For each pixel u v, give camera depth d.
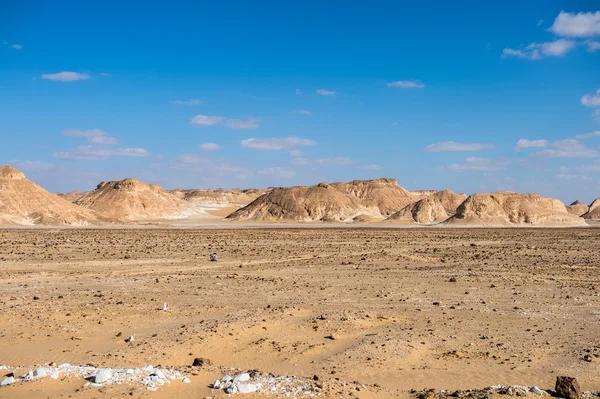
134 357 18.67
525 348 21.02
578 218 191.25
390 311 28.22
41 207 155.25
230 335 21.97
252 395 13.56
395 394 14.59
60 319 25.34
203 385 14.38
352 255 61.28
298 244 80.19
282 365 18.45
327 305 29.80
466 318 26.55
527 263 52.91
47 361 18.11
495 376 17.44
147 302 30.47
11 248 67.88
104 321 25.11
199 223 187.50
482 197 190.25
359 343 21.39
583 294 33.91
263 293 34.03
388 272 45.41
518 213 185.75
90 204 196.00
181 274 43.75
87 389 13.71
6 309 27.69
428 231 128.88
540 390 14.86
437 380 16.97
